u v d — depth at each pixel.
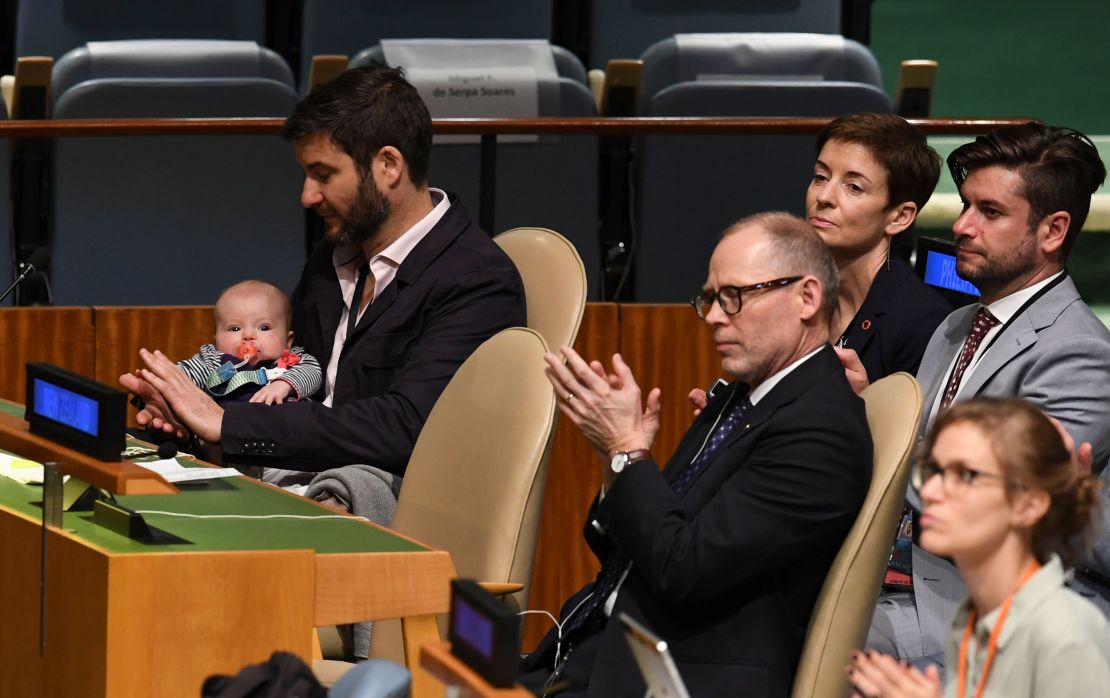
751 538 9.01
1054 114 39.59
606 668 9.29
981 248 11.15
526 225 17.30
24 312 16.02
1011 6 45.78
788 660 9.25
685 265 17.55
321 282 14.08
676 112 18.56
